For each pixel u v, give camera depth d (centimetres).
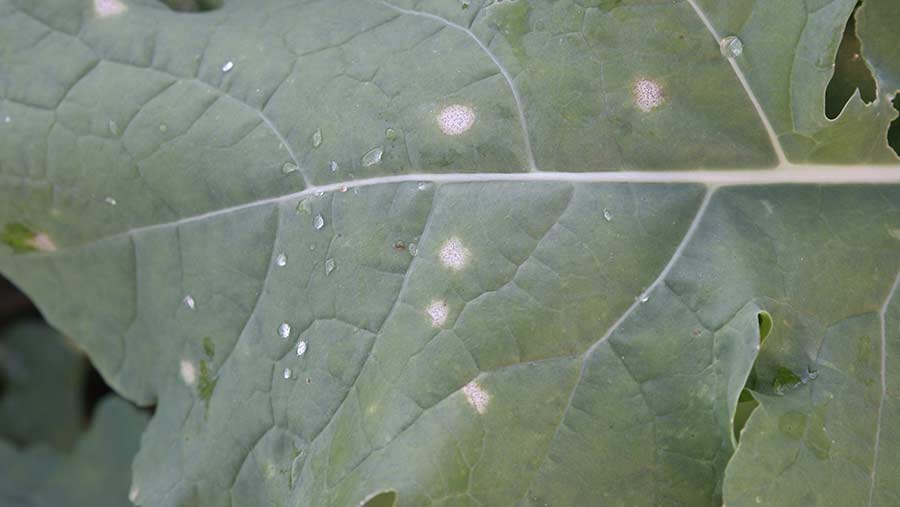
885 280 29
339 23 31
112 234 32
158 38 32
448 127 30
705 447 28
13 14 32
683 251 29
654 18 29
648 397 29
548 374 29
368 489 28
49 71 32
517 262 29
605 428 29
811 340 29
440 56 30
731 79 29
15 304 45
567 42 30
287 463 30
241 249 31
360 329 29
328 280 30
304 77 31
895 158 30
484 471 28
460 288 29
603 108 29
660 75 29
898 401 29
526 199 29
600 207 29
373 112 30
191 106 31
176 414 32
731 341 28
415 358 29
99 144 32
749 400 29
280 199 31
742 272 29
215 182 31
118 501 41
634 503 28
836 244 29
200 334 32
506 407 29
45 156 32
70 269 33
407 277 29
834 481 28
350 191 30
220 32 32
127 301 33
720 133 30
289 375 30
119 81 32
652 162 29
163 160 31
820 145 29
